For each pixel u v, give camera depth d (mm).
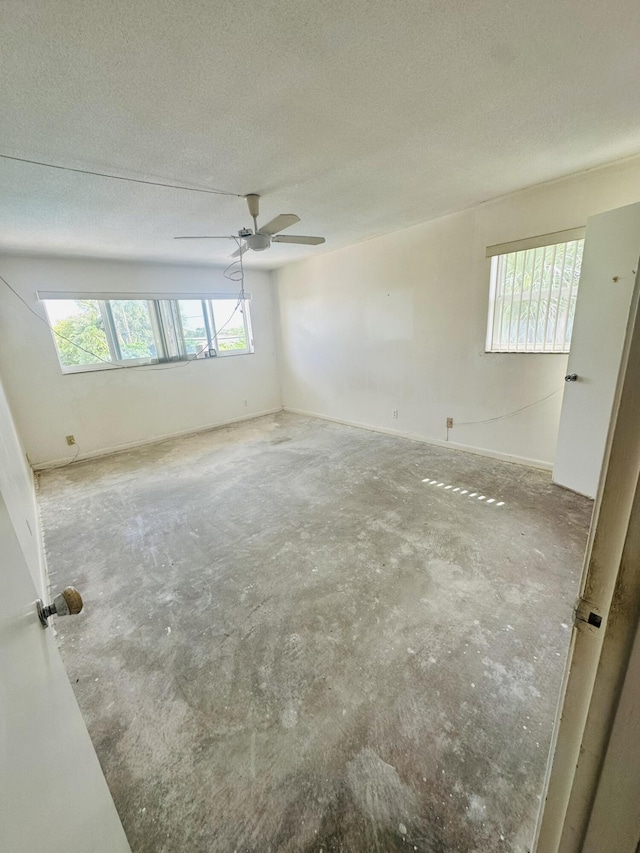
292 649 1507
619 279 2197
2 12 915
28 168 1767
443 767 1083
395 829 958
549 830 513
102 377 4168
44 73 1155
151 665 1477
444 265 3373
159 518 2680
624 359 318
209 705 1305
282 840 951
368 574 1927
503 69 1314
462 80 1365
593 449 2518
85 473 3678
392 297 3896
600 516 357
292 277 5059
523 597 1711
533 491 2746
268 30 1062
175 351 4699
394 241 3715
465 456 3531
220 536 2395
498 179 2434
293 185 2254
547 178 2488
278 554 2152
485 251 3051
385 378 4246
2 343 3531
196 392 4961
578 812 450
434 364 3711
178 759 1144
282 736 1190
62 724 647
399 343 3977
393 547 2146
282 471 3420
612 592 361
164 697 1342
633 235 2098
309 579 1920
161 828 985
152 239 3223
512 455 3301
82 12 941
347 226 3305
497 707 1239
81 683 1411
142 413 4516
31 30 979
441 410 3771
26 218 2430
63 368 3932
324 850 928
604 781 416
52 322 3824
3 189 1961
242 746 1169
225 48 1120
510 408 3217
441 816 977
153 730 1232
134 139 1595
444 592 1767
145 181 2023
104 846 674
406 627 1577
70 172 1845
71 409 3996
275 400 5887
